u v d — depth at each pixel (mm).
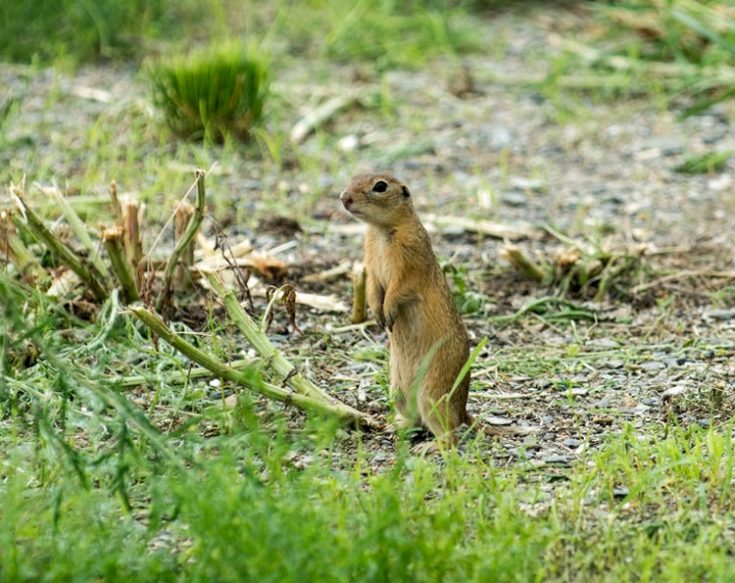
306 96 18750
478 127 17781
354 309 11609
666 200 15258
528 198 15281
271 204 14719
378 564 6836
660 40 20203
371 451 9070
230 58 16484
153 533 7383
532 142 17250
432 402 9133
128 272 11266
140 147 16234
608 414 9797
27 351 9992
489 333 11648
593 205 15078
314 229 14133
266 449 8664
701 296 12523
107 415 9273
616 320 12016
